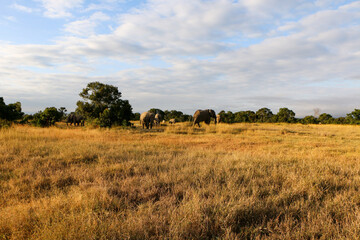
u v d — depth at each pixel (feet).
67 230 8.39
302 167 19.54
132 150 28.68
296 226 9.16
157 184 15.06
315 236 8.66
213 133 57.67
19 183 15.33
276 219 9.76
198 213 9.89
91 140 37.88
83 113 91.61
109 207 11.25
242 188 13.62
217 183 14.92
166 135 50.29
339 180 16.02
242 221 10.24
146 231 8.75
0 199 12.62
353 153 29.40
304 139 47.19
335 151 32.04
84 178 16.44
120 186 14.65
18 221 9.30
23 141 32.68
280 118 184.03
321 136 54.65
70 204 11.12
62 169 19.13
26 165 19.76
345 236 8.48
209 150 30.40
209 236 8.93
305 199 12.78
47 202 11.47
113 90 95.55
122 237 8.05
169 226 8.98
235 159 23.00
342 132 66.74
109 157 23.95
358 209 10.57
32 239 8.07
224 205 11.06
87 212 9.81
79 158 22.95
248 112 199.52
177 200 12.32
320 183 15.14
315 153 28.07
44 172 18.15
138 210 10.82
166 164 20.84
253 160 22.67
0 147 26.55
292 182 15.06
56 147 28.50
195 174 17.11
